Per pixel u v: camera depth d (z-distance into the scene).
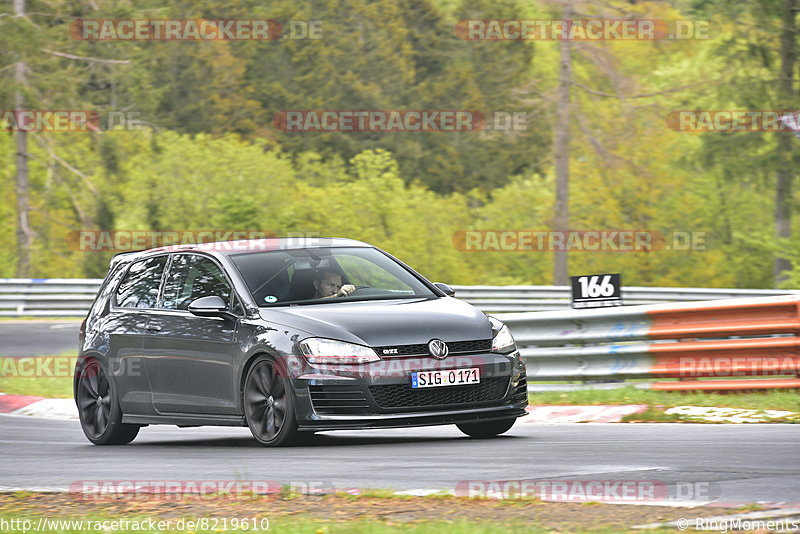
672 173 151.12
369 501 18.97
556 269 121.75
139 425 31.20
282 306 27.89
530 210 165.00
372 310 27.25
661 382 35.16
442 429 30.97
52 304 85.19
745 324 33.78
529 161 165.62
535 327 38.31
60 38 124.75
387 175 172.25
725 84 124.19
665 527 15.88
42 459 27.25
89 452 28.77
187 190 159.12
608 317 36.47
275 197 162.75
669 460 22.27
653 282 160.75
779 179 124.94
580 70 114.75
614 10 106.31
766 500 17.64
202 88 198.62
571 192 153.00
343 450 25.62
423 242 168.38
